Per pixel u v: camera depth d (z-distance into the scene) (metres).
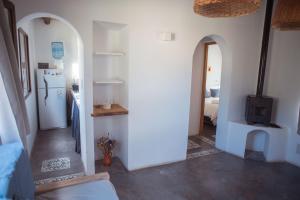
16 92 1.62
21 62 3.03
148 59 2.93
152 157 3.24
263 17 3.71
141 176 2.98
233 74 3.68
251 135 3.93
